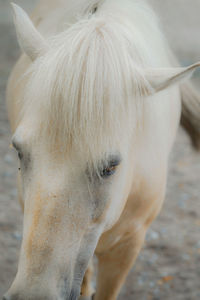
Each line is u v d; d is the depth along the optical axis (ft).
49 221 5.29
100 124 5.36
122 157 5.73
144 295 10.64
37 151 5.46
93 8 7.32
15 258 11.34
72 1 9.18
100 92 5.37
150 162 7.10
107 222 6.25
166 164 7.99
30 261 5.28
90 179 5.46
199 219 13.64
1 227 12.38
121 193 6.24
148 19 7.80
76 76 5.36
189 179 15.88
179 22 36.09
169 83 5.77
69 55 5.52
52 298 5.29
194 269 11.56
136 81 5.79
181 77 5.69
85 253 5.91
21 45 6.50
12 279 10.64
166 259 11.86
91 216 5.72
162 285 10.97
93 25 6.03
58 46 5.89
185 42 30.83
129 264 8.02
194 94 9.72
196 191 15.14
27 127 5.57
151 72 5.98
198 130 10.25
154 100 6.68
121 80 5.61
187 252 12.16
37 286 5.24
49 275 5.34
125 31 6.34
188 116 9.96
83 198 5.49
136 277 11.18
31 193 5.46
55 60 5.55
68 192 5.36
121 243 7.77
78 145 5.32
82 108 5.31
